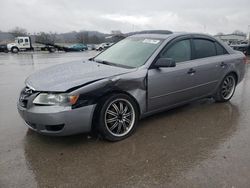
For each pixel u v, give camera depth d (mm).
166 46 4375
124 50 4711
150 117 4711
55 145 3652
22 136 3947
